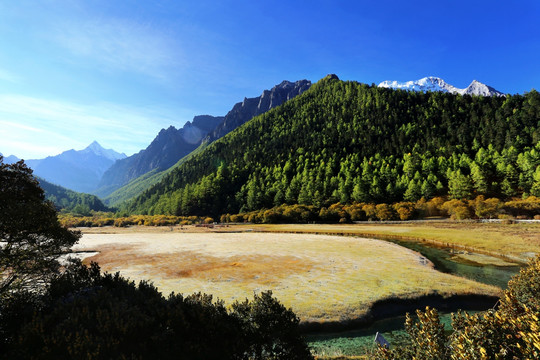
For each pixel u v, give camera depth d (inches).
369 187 4498.0
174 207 5841.5
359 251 1572.3
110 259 1578.5
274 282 997.8
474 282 934.4
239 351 333.7
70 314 298.0
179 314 333.1
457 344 219.1
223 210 5526.6
